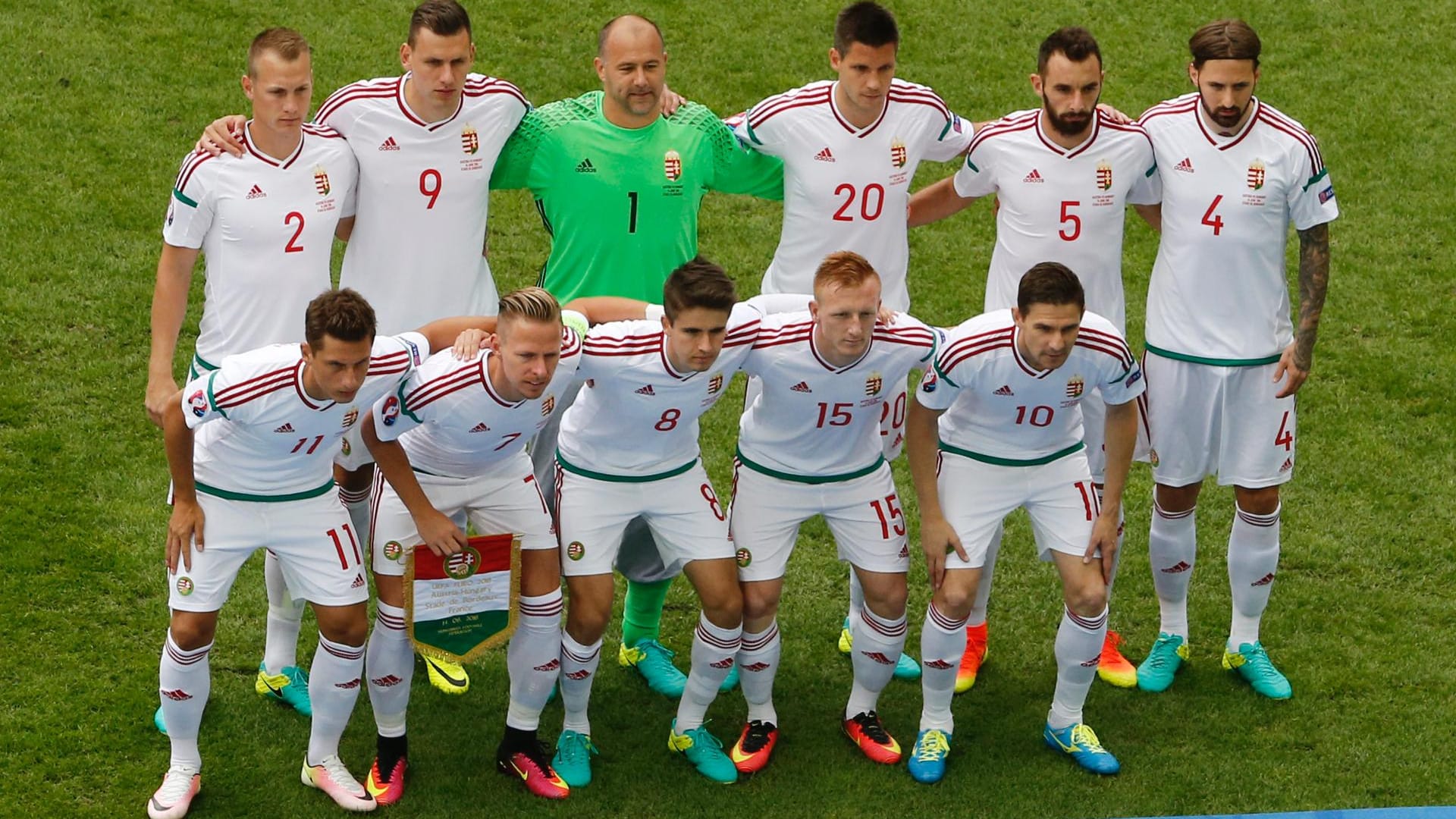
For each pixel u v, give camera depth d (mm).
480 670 27391
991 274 27734
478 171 26000
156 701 25719
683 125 26516
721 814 24141
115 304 35656
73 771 24203
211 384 21469
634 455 24078
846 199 26953
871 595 24734
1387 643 28422
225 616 28109
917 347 23516
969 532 24594
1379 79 46688
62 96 41719
